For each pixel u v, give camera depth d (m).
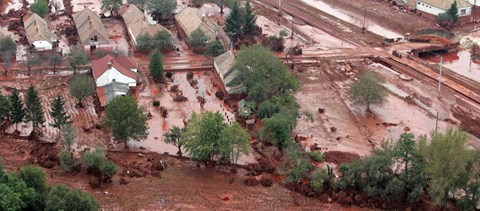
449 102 114.75
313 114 108.12
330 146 97.50
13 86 114.94
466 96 117.12
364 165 81.50
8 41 125.12
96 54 127.00
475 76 127.62
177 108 108.81
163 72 122.50
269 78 107.50
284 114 97.44
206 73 124.06
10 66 123.00
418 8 162.62
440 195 76.94
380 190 80.62
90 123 102.19
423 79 124.00
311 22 158.00
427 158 78.62
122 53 127.50
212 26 142.50
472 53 139.00
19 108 95.94
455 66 133.12
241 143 87.75
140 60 129.38
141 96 112.88
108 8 155.62
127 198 78.88
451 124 106.50
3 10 160.75
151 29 132.12
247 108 104.75
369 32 151.62
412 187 79.75
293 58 133.25
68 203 66.19
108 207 76.25
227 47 138.12
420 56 139.50
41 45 129.75
